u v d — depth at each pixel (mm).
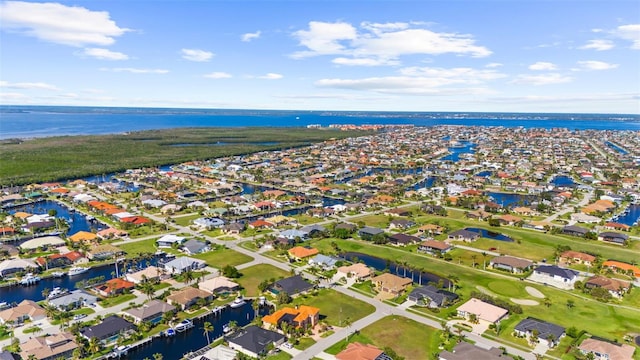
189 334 131250
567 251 193875
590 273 174875
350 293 157500
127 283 159750
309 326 131625
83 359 115875
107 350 120375
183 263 179125
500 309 138125
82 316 138000
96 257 190125
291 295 154250
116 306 146125
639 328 131250
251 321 138750
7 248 196375
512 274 174625
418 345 122312
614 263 178375
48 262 180250
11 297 156125
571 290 159625
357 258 189750
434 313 141875
